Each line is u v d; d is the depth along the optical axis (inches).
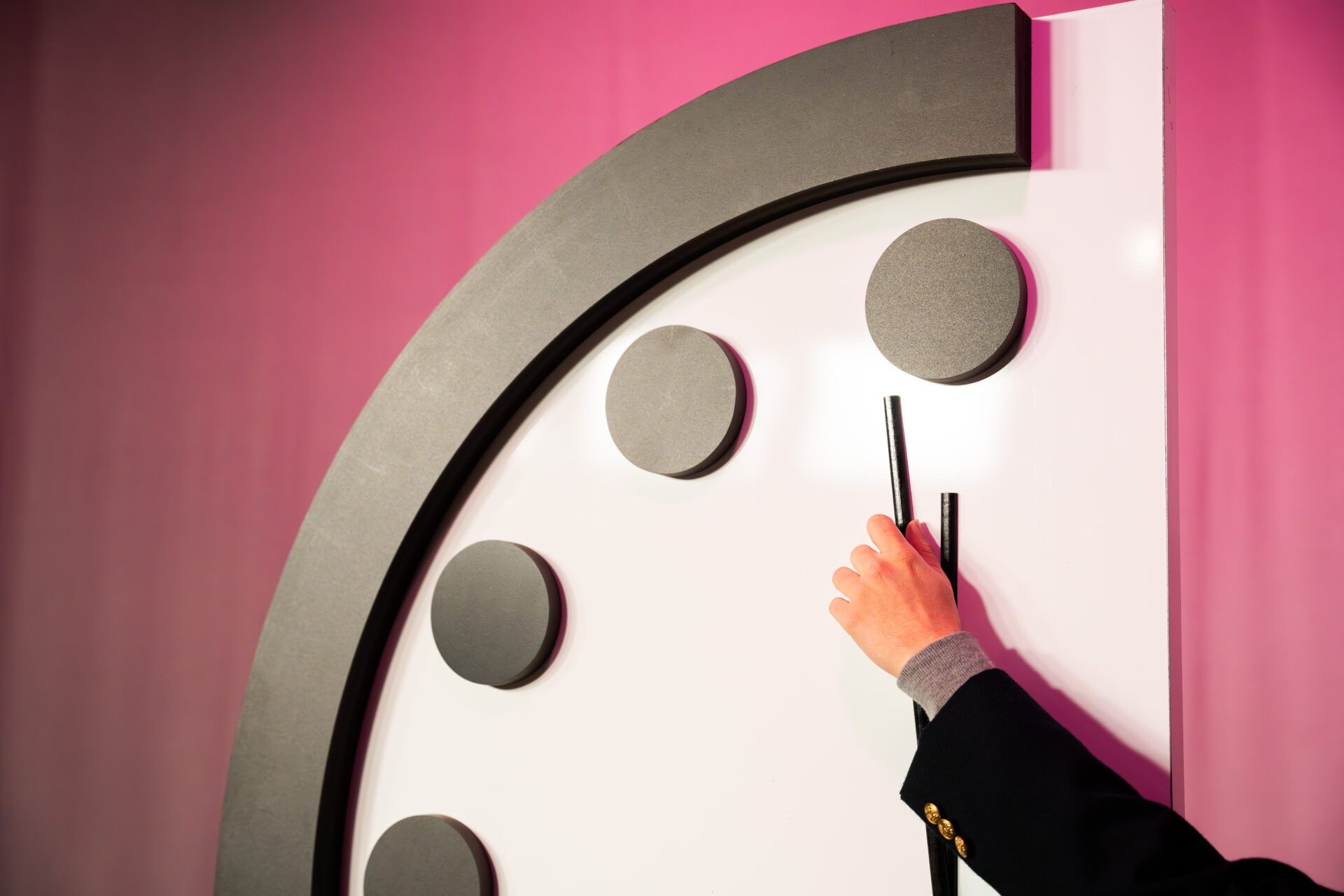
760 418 28.0
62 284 72.6
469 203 65.2
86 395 71.6
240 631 67.8
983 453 25.6
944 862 24.5
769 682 27.2
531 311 29.8
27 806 70.0
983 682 23.1
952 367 25.2
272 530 67.8
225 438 69.0
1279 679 51.0
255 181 69.7
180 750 68.2
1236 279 52.8
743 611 27.7
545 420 30.8
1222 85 53.3
